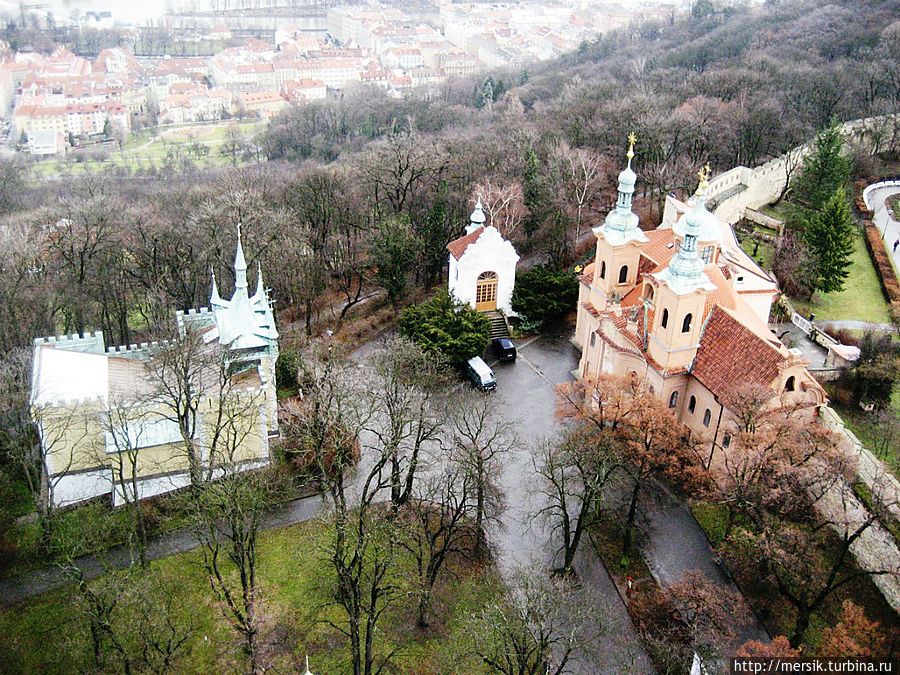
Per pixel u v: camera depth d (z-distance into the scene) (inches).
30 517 3016.7
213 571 2723.9
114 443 2758.4
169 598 2657.5
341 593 2433.6
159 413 2783.0
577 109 6294.3
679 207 4175.7
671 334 3117.6
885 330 3870.6
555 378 3919.8
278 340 3858.3
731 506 2812.5
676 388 3235.7
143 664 2445.9
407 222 4626.0
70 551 2815.0
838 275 4146.2
